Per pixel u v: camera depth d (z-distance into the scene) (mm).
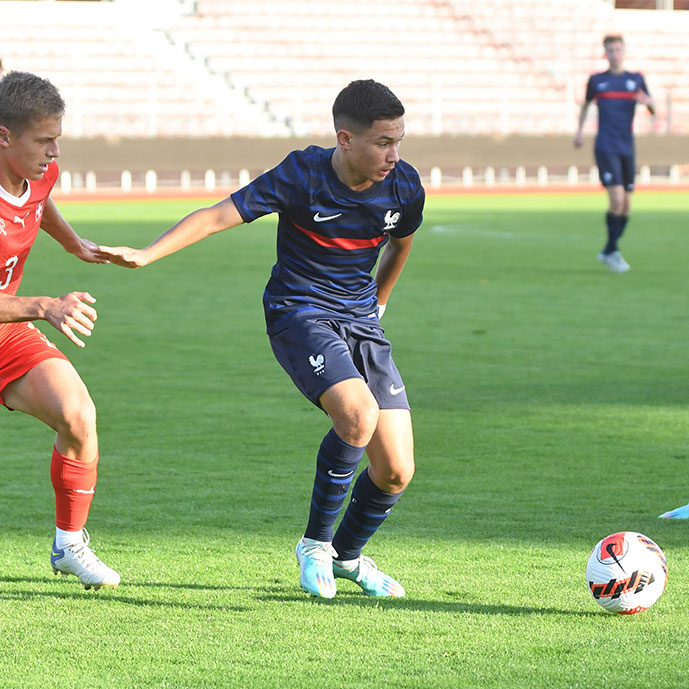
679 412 20859
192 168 80812
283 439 18844
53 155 11539
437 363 25625
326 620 10984
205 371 24625
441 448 18250
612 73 42156
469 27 102500
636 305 34656
